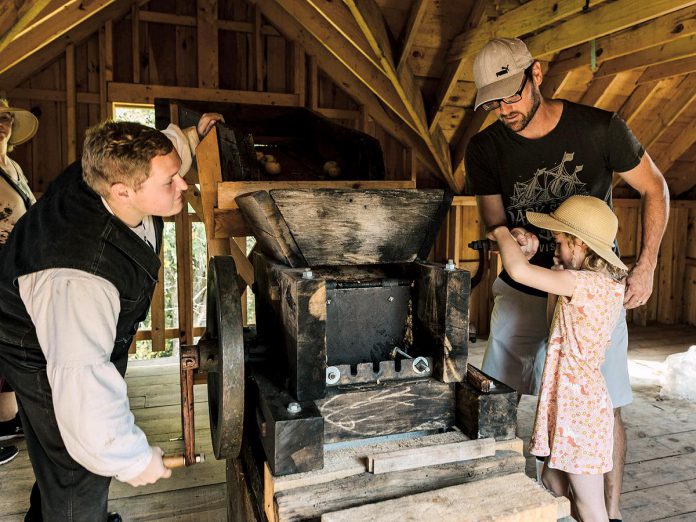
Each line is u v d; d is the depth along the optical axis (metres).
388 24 3.98
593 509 1.76
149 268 1.46
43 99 4.45
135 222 1.48
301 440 1.31
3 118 2.79
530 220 1.89
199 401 3.71
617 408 2.05
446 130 4.85
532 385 2.34
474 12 3.87
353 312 1.65
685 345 5.21
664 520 2.33
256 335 1.96
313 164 3.37
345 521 1.18
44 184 4.55
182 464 1.44
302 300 1.38
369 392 1.49
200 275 8.46
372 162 2.95
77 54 4.52
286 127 4.10
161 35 4.71
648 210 2.01
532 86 1.87
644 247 2.02
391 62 4.01
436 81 4.44
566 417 1.76
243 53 4.96
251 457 1.59
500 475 1.44
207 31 4.75
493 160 2.16
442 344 1.54
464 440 1.49
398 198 1.64
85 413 1.21
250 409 1.63
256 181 2.45
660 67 4.35
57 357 1.23
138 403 3.67
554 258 1.89
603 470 1.74
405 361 1.55
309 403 1.40
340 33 4.19
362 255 1.69
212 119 2.34
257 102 4.95
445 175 5.17
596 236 1.73
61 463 1.47
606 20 3.27
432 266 1.61
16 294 1.37
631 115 4.80
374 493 1.32
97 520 1.54
